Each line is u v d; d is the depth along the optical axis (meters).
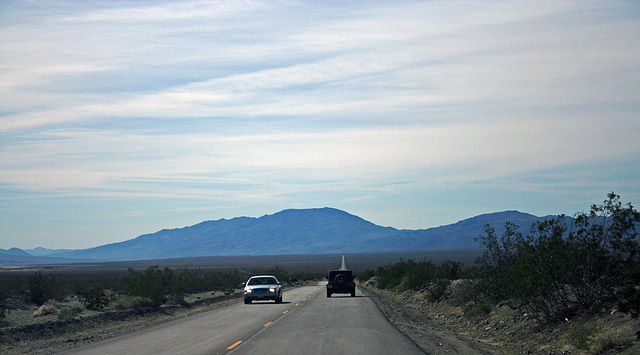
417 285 41.50
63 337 19.25
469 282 27.53
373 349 13.91
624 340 12.59
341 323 20.30
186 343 15.41
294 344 14.77
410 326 20.31
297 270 145.25
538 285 16.42
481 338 18.53
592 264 15.63
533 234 17.61
